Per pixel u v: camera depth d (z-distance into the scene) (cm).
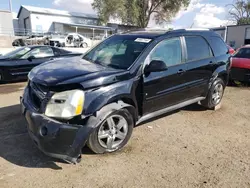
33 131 316
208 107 557
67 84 312
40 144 307
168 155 361
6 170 311
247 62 817
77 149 308
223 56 554
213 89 539
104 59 418
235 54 926
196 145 395
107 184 291
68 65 383
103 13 4072
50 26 4381
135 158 349
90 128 318
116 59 404
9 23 3572
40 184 287
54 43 2617
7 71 823
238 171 325
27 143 381
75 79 321
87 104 317
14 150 359
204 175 315
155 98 408
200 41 503
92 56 448
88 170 317
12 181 290
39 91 329
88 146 342
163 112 437
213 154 368
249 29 2459
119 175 309
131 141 400
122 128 367
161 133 436
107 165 329
